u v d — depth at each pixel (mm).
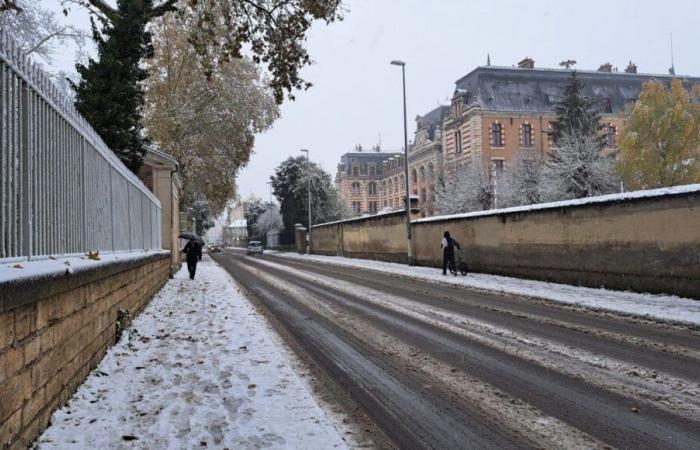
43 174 5238
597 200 15258
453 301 13578
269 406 5137
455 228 23703
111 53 14570
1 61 4168
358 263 32312
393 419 4984
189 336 8852
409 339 8703
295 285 18797
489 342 8352
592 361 7039
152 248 15805
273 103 38219
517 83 61906
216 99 36469
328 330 9664
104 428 4527
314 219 62375
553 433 4574
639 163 33812
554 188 31453
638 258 13891
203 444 4188
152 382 6016
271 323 10516
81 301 5812
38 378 4285
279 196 65312
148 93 34125
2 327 3484
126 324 8727
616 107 63219
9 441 3600
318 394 5793
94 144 7285
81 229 6684
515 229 19266
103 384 5918
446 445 4352
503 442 4406
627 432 4570
